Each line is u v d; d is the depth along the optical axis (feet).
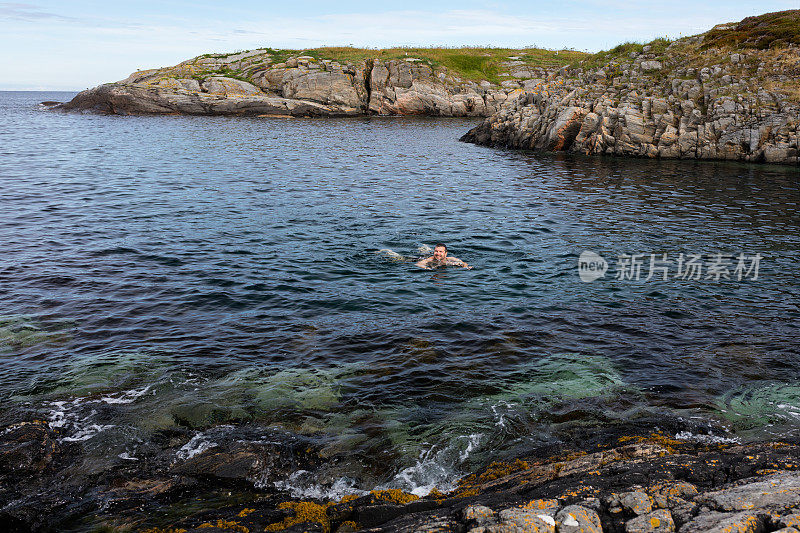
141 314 36.14
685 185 82.33
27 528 18.54
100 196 71.67
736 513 13.64
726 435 23.16
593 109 124.06
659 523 13.91
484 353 31.32
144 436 23.71
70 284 41.04
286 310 37.22
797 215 62.64
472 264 46.57
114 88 225.35
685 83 117.50
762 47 119.34
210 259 47.19
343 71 226.79
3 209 63.46
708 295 39.47
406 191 77.56
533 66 256.93
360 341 32.76
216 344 32.24
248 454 22.22
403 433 24.18
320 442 23.54
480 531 14.03
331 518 17.74
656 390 27.27
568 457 21.04
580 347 31.94
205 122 187.93
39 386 27.43
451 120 213.87
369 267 45.73
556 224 59.36
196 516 18.89
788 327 34.17
